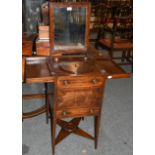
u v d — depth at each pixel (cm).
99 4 344
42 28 150
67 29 146
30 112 193
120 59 366
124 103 238
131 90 272
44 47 152
